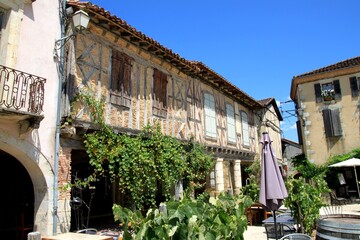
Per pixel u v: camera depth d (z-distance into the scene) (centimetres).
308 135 1767
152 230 260
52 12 646
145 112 852
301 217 633
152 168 782
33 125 529
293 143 2653
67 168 632
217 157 1217
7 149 550
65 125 618
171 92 997
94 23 720
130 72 825
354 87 1688
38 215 577
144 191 760
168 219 265
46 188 580
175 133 976
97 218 997
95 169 668
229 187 1279
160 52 906
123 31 778
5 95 530
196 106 1127
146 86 875
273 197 496
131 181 716
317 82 1791
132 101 812
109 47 768
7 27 553
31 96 538
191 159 974
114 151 689
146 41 827
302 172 1711
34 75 546
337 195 1598
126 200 745
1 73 502
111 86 751
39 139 580
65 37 635
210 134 1189
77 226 795
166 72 984
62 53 650
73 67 657
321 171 1641
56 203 589
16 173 801
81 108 663
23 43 574
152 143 805
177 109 1009
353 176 1598
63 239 462
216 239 273
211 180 1190
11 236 709
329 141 1709
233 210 361
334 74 1734
